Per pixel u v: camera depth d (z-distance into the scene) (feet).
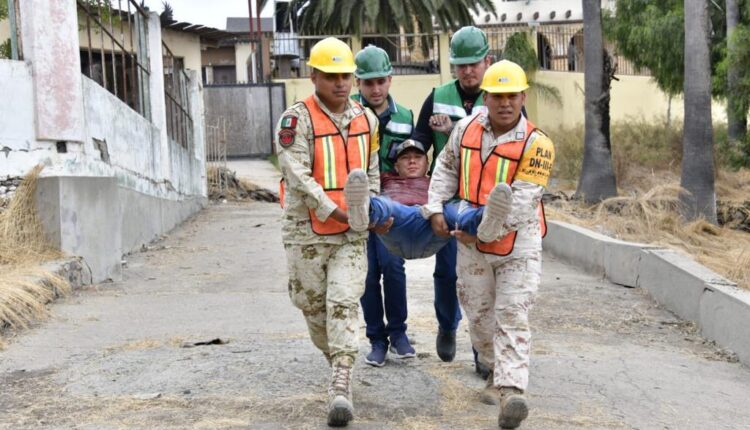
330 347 15.51
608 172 57.57
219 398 17.06
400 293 19.51
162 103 51.52
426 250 16.60
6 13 48.47
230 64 140.36
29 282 26.20
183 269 35.73
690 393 19.11
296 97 104.53
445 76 103.81
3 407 16.87
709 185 52.49
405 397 17.25
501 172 15.42
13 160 32.09
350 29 106.11
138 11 49.88
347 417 14.93
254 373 18.79
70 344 22.06
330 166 15.56
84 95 35.32
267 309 26.81
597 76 57.41
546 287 32.53
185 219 57.72
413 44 107.34
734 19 65.77
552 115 101.60
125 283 32.07
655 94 110.93
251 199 74.74
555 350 22.22
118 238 33.14
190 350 21.20
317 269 15.76
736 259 33.83
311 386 17.84
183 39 88.07
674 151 73.61
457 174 16.26
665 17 76.28
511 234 15.31
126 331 23.66
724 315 23.79
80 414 16.29
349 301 15.46
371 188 16.33
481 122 15.83
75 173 34.06
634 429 16.24
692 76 52.47
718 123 89.15
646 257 30.99
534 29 104.83
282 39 108.78
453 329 19.34
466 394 17.48
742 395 19.33
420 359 20.22
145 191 45.80
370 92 18.88
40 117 32.68
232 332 23.49
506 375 15.11
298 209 15.70
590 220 48.91
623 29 83.15
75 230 30.83
